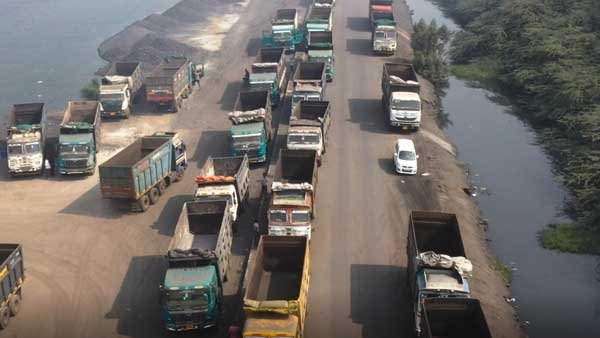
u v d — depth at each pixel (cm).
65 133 4375
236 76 6344
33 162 4316
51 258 3388
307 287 2838
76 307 2969
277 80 5447
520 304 3044
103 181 3669
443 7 9388
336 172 4253
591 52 5891
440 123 5334
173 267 2733
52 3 10331
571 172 4247
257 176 4225
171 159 4100
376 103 5488
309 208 3195
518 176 4400
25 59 7338
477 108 5703
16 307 2927
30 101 5950
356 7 9000
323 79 5203
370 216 3691
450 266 2650
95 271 3256
